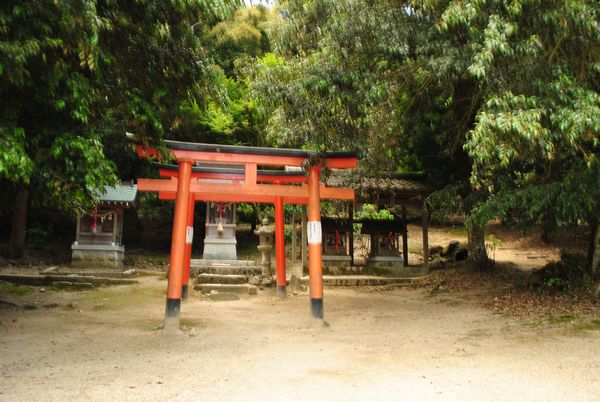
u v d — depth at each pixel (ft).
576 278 31.65
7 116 18.57
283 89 27.89
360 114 28.94
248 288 41.45
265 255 49.32
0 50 15.46
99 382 14.89
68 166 20.38
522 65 23.29
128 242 69.62
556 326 23.76
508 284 39.47
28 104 19.95
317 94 27.66
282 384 14.90
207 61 25.81
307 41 30.30
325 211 55.26
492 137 20.20
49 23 17.11
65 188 23.04
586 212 27.96
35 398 13.19
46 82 18.79
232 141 69.00
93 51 17.10
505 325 25.27
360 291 43.60
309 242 27.89
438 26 23.47
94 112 21.84
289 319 29.12
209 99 30.07
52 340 21.48
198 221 75.72
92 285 42.57
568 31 22.63
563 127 20.18
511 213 32.22
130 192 53.26
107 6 19.98
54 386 14.38
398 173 51.83
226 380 15.33
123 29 21.29
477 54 21.65
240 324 26.89
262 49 75.31
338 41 27.73
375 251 52.13
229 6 21.30
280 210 40.14
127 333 23.66
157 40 22.75
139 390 14.10
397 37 27.30
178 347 20.58
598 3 21.95
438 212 47.93
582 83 24.86
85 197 23.35
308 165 28.32
